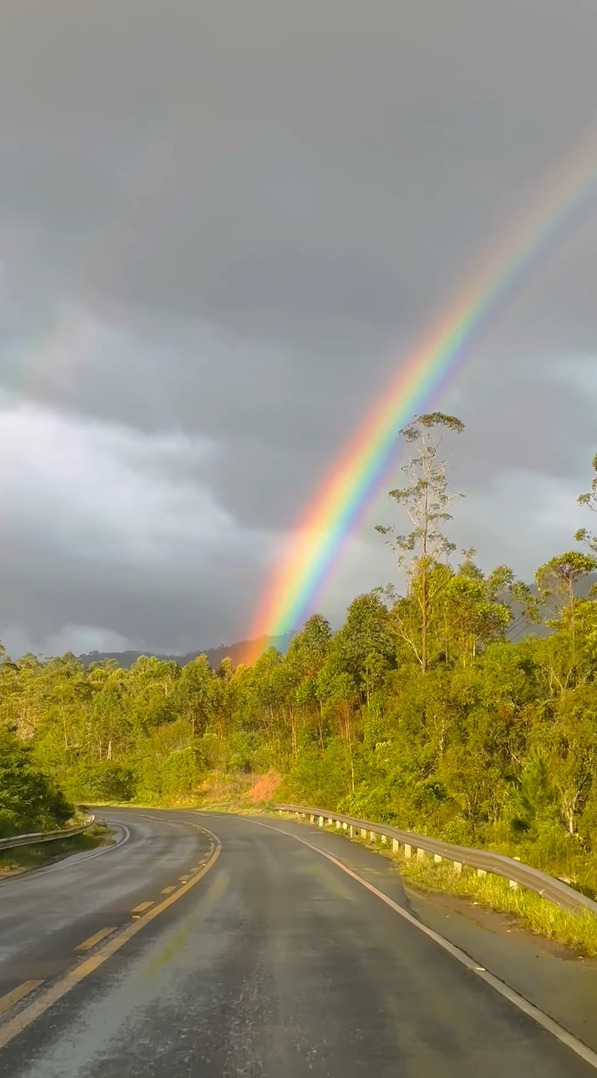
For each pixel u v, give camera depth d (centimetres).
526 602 5538
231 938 1053
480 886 1520
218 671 12612
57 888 1683
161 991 757
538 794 2545
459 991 765
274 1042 605
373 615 6612
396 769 3362
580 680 3031
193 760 9062
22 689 12488
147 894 1559
